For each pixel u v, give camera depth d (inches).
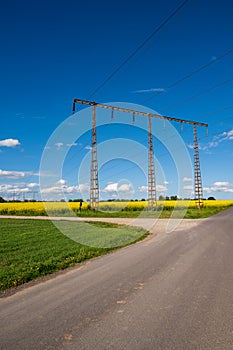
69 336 163.2
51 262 385.4
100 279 288.0
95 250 488.1
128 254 428.8
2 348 152.2
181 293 231.6
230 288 240.8
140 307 203.8
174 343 151.2
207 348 145.9
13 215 1636.3
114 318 185.9
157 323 175.9
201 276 281.0
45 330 172.2
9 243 586.6
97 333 165.5
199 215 1316.4
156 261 360.8
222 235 589.6
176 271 304.8
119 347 148.7
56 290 260.1
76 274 322.3
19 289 275.6
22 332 171.0
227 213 1406.3
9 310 212.4
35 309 210.2
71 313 197.9
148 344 150.9
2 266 377.7
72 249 502.3
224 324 172.2
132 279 280.7
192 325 171.8
